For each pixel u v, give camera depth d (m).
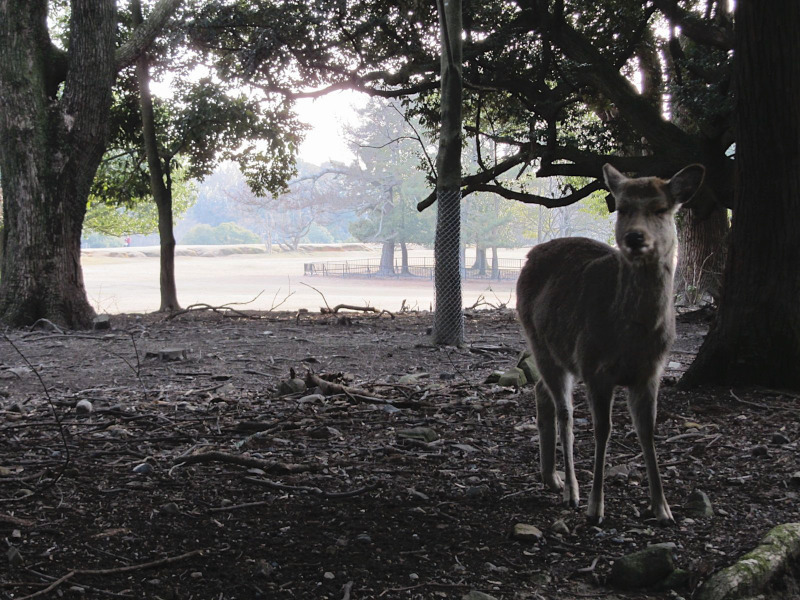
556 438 6.16
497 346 13.23
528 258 5.79
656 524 4.84
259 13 20.25
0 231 20.55
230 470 5.83
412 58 19.70
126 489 5.33
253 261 82.88
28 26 16.39
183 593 3.91
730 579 4.03
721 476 5.70
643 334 4.57
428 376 10.33
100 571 4.07
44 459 6.00
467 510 5.10
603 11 19.20
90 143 16.91
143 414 7.54
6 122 16.34
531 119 18.48
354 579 4.11
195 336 15.01
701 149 15.89
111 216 35.50
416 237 62.66
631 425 7.12
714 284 20.28
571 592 4.08
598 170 17.45
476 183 18.67
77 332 15.55
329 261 82.94
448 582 4.12
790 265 8.01
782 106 7.80
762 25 7.77
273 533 4.65
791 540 4.43
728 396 7.85
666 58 20.66
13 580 3.98
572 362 5.04
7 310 16.28
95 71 16.75
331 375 9.21
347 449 6.46
